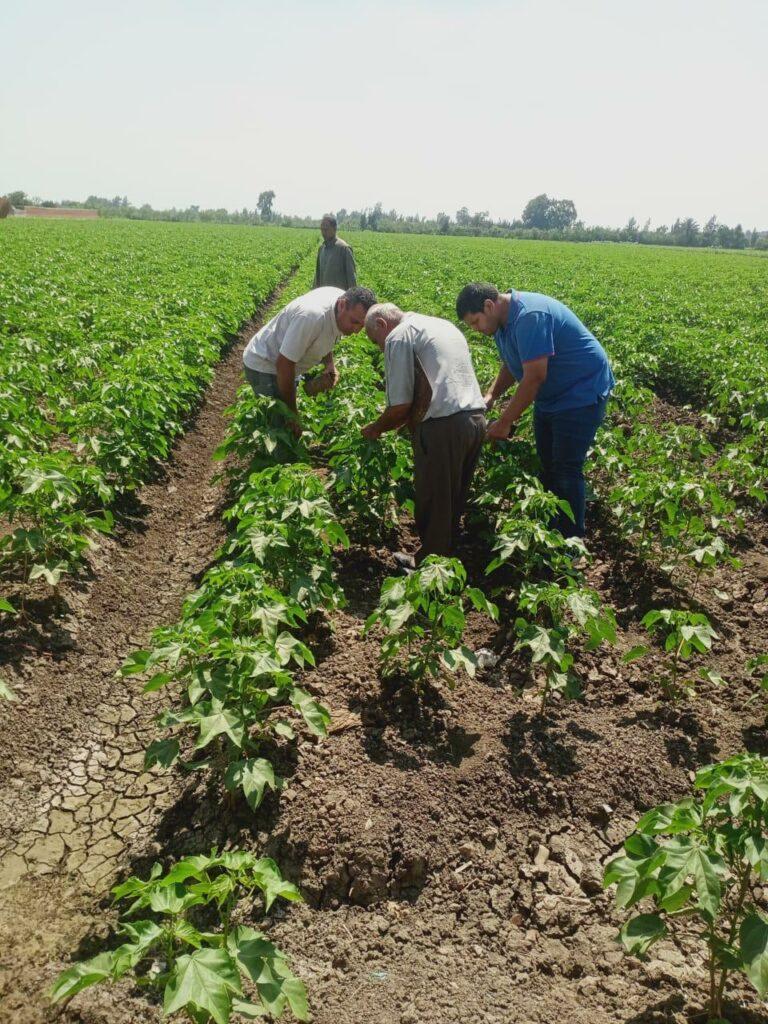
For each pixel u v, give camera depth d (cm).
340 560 606
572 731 421
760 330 1535
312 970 292
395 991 285
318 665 467
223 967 221
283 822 350
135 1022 270
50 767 396
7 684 435
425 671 444
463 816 360
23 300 1451
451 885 329
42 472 493
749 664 422
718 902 240
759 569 623
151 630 539
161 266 2611
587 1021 274
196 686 338
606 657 494
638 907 320
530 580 570
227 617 382
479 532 644
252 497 529
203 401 1116
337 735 404
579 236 11938
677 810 275
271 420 657
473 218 14562
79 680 463
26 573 526
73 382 945
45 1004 276
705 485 577
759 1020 272
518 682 466
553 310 563
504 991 286
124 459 676
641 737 419
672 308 1939
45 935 305
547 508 542
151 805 375
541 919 315
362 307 610
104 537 632
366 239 6266
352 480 575
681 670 482
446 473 545
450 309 1494
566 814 368
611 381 597
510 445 670
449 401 530
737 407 1049
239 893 322
